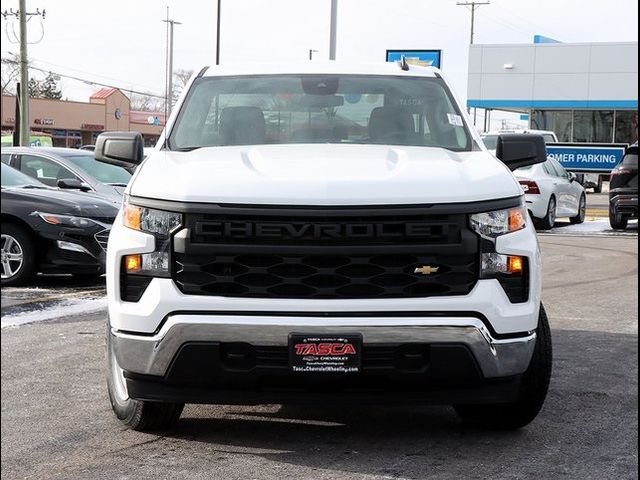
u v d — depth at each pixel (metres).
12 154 12.16
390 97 5.58
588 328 8.04
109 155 5.29
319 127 5.36
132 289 4.30
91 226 9.87
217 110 5.46
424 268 4.18
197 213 4.18
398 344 4.13
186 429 4.88
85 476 4.15
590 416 5.20
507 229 4.30
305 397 4.24
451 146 5.28
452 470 4.25
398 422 5.04
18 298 9.16
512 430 4.89
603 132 41.25
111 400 4.88
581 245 15.87
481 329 4.17
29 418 5.09
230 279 4.17
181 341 4.16
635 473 4.23
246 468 4.25
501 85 41.75
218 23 39.94
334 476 4.15
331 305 4.12
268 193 4.16
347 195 4.14
